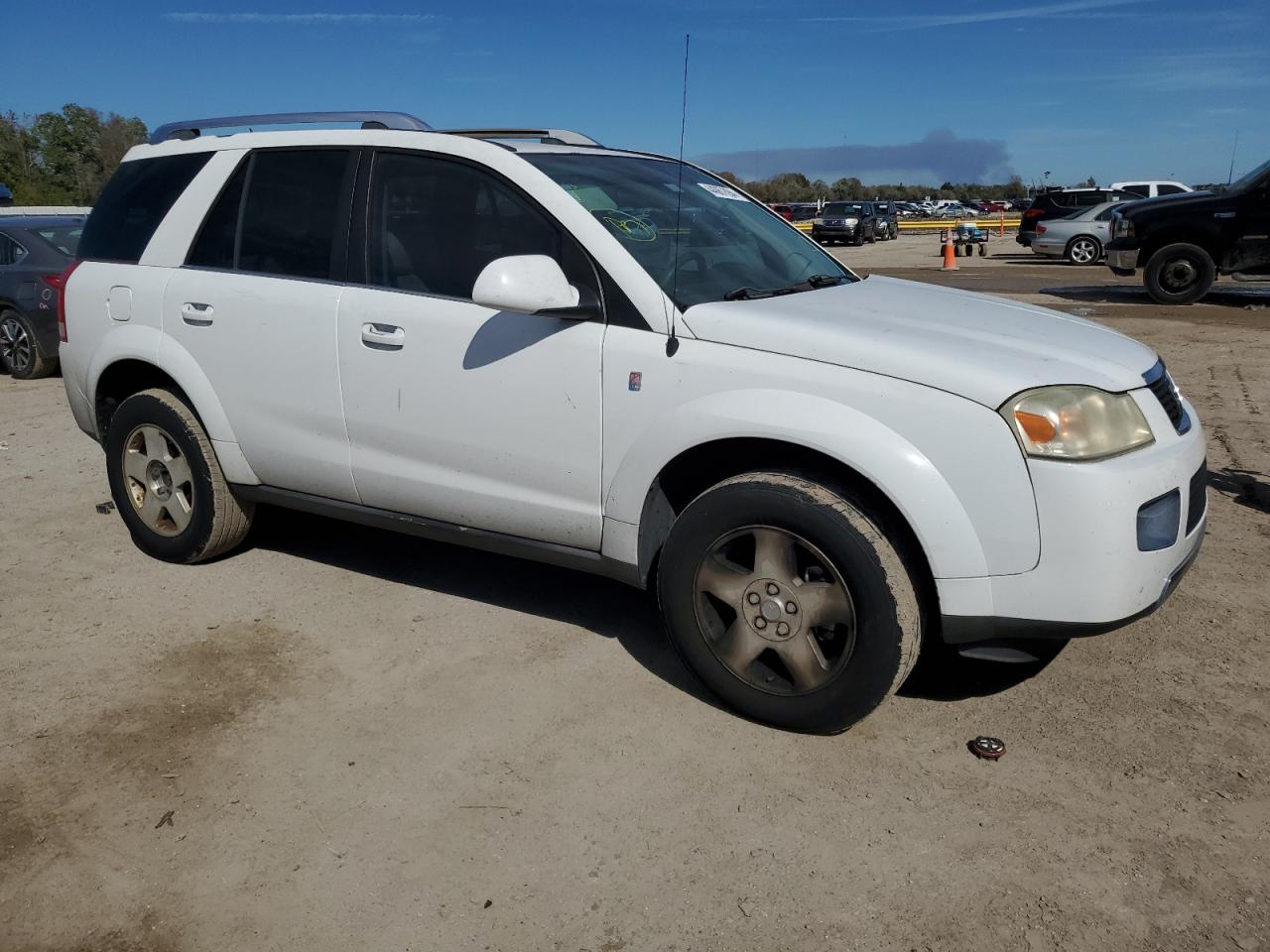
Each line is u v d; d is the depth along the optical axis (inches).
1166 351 398.3
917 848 109.5
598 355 134.3
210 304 169.3
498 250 144.9
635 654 152.9
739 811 116.0
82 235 193.0
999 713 135.4
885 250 1295.5
